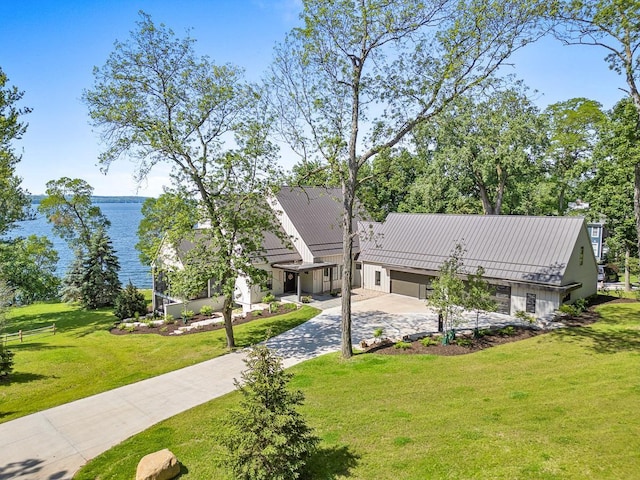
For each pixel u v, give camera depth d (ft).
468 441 27.20
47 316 106.93
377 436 29.14
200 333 69.26
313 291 95.40
